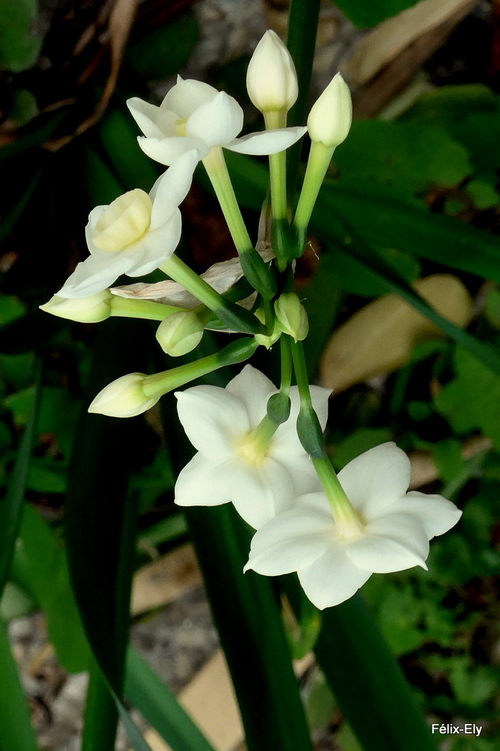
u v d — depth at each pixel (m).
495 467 0.40
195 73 0.40
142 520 0.41
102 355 0.30
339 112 0.22
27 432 0.30
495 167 0.38
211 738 0.45
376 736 0.27
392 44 0.39
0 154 0.31
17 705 0.31
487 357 0.29
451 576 0.41
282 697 0.27
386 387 0.43
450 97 0.40
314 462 0.23
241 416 0.23
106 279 0.21
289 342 0.23
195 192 0.39
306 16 0.28
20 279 0.37
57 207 0.35
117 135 0.33
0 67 0.33
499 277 0.30
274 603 0.28
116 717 0.29
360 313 0.40
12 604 0.39
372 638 0.28
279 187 0.23
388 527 0.22
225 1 0.39
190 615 0.47
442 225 0.31
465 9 0.38
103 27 0.33
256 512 0.23
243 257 0.23
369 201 0.31
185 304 0.24
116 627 0.28
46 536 0.36
